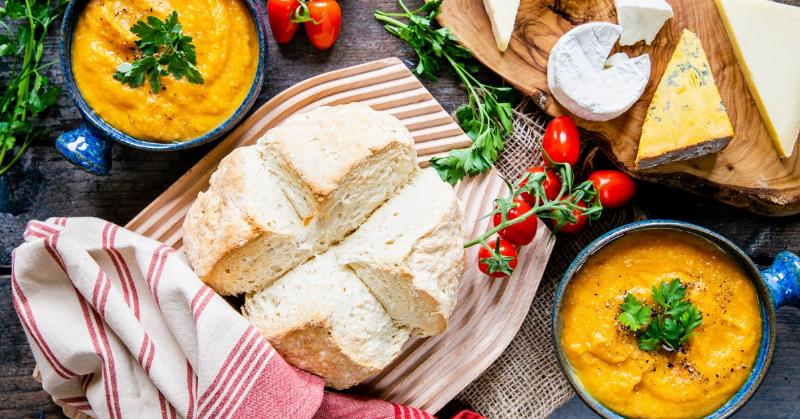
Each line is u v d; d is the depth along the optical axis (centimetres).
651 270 71
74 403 71
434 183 69
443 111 73
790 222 76
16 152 75
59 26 75
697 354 71
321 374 68
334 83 73
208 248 67
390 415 70
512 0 72
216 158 72
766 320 70
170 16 65
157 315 68
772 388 77
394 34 76
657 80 73
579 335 71
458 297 73
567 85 71
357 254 67
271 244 66
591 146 76
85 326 68
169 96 68
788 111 72
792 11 72
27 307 68
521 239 71
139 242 68
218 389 66
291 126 67
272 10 72
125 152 75
